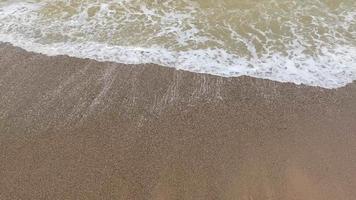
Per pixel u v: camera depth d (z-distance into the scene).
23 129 9.02
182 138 8.85
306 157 8.57
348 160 8.51
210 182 8.12
